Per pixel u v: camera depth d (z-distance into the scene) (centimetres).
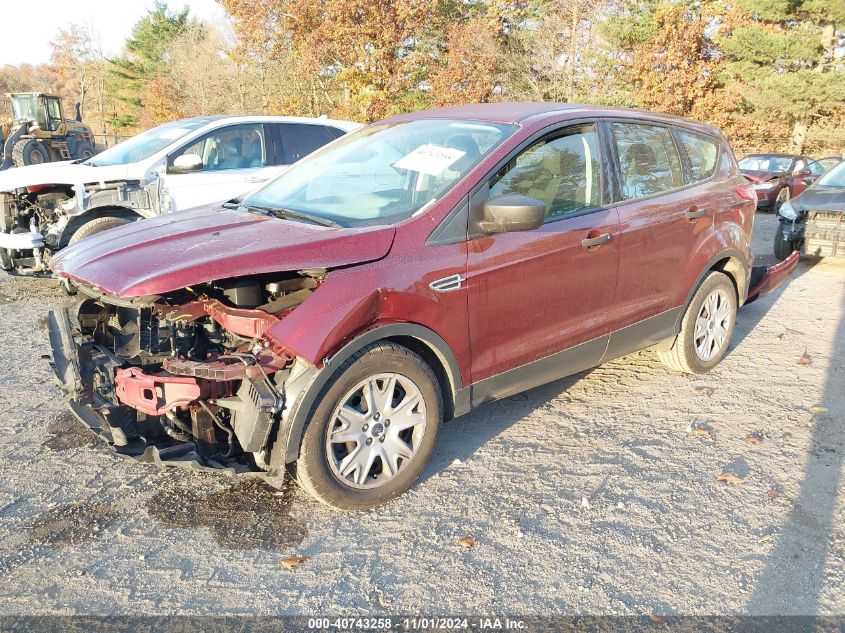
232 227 344
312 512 322
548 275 368
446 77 2706
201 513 321
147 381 286
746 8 2738
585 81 2808
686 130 479
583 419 427
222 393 295
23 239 684
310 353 281
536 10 2938
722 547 299
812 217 889
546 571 281
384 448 321
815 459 377
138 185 717
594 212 395
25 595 264
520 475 358
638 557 291
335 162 417
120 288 285
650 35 2723
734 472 363
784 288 783
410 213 334
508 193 353
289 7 2691
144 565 282
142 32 5044
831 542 303
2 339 573
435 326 323
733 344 575
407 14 2552
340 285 296
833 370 512
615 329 419
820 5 2589
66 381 316
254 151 801
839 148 2920
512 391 378
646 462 373
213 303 307
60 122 2141
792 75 2644
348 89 2820
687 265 456
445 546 297
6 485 342
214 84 3656
